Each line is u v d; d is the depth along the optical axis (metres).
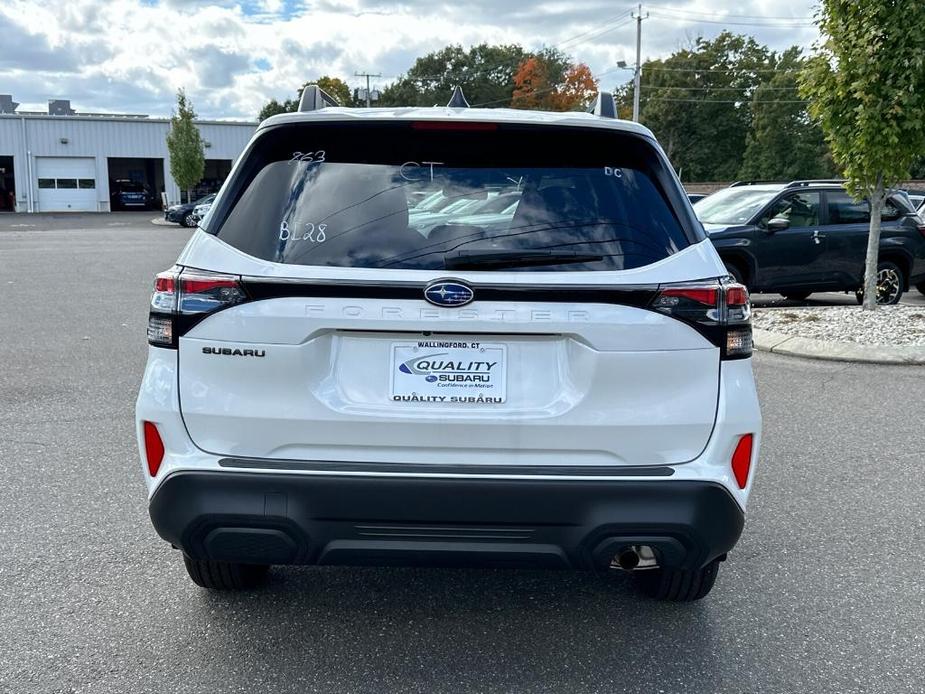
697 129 88.75
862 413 6.64
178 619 3.36
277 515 2.69
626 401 2.72
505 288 2.66
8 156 55.56
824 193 12.02
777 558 4.02
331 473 2.68
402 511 2.68
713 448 2.77
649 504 2.69
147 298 13.23
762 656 3.14
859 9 9.31
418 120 2.88
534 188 2.85
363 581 3.73
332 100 3.65
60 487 4.80
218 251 2.76
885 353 8.66
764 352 9.20
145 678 2.94
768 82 84.00
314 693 2.87
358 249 2.73
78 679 2.92
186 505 2.72
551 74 96.62
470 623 3.37
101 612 3.40
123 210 58.41
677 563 2.82
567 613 3.46
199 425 2.75
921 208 18.02
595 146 2.95
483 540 2.72
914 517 4.53
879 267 12.19
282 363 2.70
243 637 3.23
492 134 2.92
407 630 3.30
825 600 3.60
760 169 78.69
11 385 7.27
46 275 16.72
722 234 11.35
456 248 2.73
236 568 3.40
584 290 2.67
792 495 4.84
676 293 2.71
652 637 3.27
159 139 58.00
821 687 2.93
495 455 2.73
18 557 3.89
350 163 2.89
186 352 2.74
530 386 2.73
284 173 2.88
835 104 9.95
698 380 2.75
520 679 2.96
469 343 2.71
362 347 2.73
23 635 3.21
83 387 7.21
